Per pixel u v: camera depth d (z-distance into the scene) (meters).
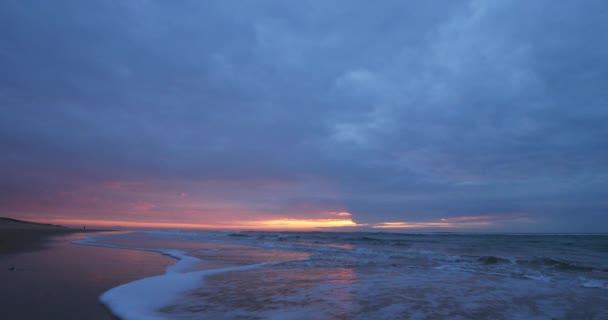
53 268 10.02
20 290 6.95
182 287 7.85
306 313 5.82
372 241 27.55
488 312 6.04
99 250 16.16
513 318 5.72
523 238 33.12
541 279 9.37
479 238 32.88
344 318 5.58
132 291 7.09
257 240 28.19
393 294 7.35
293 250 18.16
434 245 22.83
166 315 5.59
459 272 10.52
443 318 5.65
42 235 29.83
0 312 5.42
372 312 5.94
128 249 17.08
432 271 10.80
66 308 5.73
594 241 26.91
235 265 11.97
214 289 7.70
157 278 8.72
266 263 12.61
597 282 8.84
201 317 5.50
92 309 5.72
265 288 7.87
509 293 7.54
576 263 12.57
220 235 38.25
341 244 23.52
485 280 9.12
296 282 8.70
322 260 13.66
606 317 5.80
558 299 7.02
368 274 10.06
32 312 5.45
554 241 27.31
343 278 9.33
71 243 20.66
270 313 5.79
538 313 6.02
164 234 39.66
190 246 20.31
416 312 5.98
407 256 15.29
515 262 12.89
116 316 5.39
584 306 6.48
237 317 5.54
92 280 8.20
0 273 8.98
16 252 14.53
